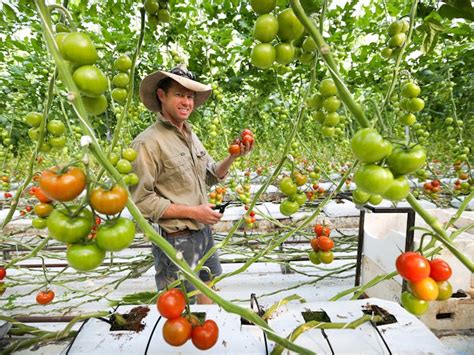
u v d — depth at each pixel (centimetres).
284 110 331
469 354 199
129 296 271
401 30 110
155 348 129
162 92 247
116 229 77
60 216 77
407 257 101
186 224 248
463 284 224
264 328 81
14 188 543
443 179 549
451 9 114
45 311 283
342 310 152
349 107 79
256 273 362
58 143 112
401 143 81
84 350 130
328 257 192
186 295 108
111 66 289
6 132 452
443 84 371
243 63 367
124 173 171
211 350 128
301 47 114
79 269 79
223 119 553
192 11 329
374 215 272
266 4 85
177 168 246
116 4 283
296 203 172
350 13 308
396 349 127
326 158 635
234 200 474
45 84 387
